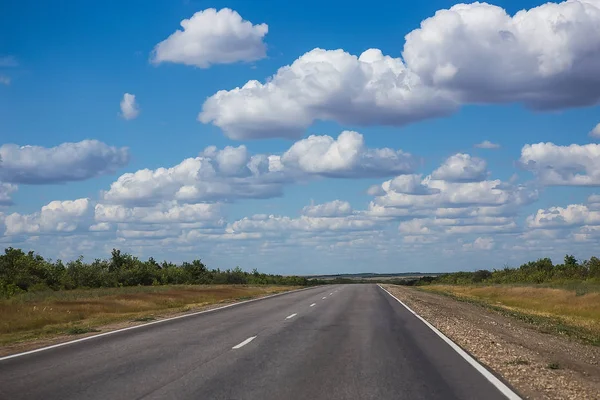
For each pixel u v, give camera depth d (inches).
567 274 2810.0
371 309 1173.1
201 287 2438.5
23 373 442.0
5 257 2126.0
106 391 374.3
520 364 501.0
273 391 372.5
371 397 356.5
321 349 573.3
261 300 1582.2
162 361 498.0
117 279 2650.1
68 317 983.6
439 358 517.0
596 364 555.8
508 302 1838.1
